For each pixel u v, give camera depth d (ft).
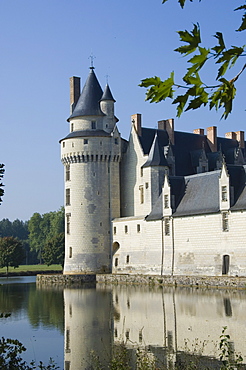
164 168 327.47
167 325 146.41
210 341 122.21
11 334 144.36
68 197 351.67
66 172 353.72
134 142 351.25
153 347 119.44
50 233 654.12
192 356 107.55
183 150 369.50
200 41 22.04
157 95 23.70
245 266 244.42
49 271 488.02
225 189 258.16
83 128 349.00
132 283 300.40
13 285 328.29
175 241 287.69
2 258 468.75
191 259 275.80
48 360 112.68
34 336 140.36
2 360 73.92
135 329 143.13
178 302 195.11
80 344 128.06
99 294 244.83
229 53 22.09
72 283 327.88
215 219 262.67
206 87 23.41
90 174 345.31
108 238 344.90
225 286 240.94
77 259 342.85
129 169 353.51
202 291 231.91
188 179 296.71
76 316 173.58
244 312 162.30
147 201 325.21
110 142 347.77
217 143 388.57
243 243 246.88
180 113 23.77
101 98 353.92
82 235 342.85
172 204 291.58
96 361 99.45
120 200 357.61
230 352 90.74
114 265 337.93
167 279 276.00
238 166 265.95
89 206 343.46
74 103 371.15
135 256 319.27
